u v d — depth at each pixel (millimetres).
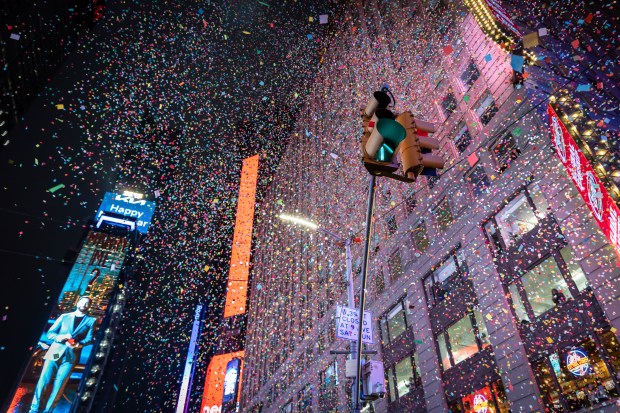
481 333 15258
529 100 15094
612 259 10711
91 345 61344
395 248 23391
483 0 15719
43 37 37906
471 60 20219
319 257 37406
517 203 14969
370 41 38219
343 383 25328
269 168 89750
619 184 9820
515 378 12844
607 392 10266
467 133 19328
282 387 37719
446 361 16938
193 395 69938
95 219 75500
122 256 71625
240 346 73188
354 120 37531
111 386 66188
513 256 14406
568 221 12258
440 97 22266
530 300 13414
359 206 31094
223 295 79938
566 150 11156
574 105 11898
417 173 4215
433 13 25969
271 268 56875
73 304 64188
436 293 18531
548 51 14648
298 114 67312
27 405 54406
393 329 21766
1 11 31219
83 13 45562
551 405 11617
